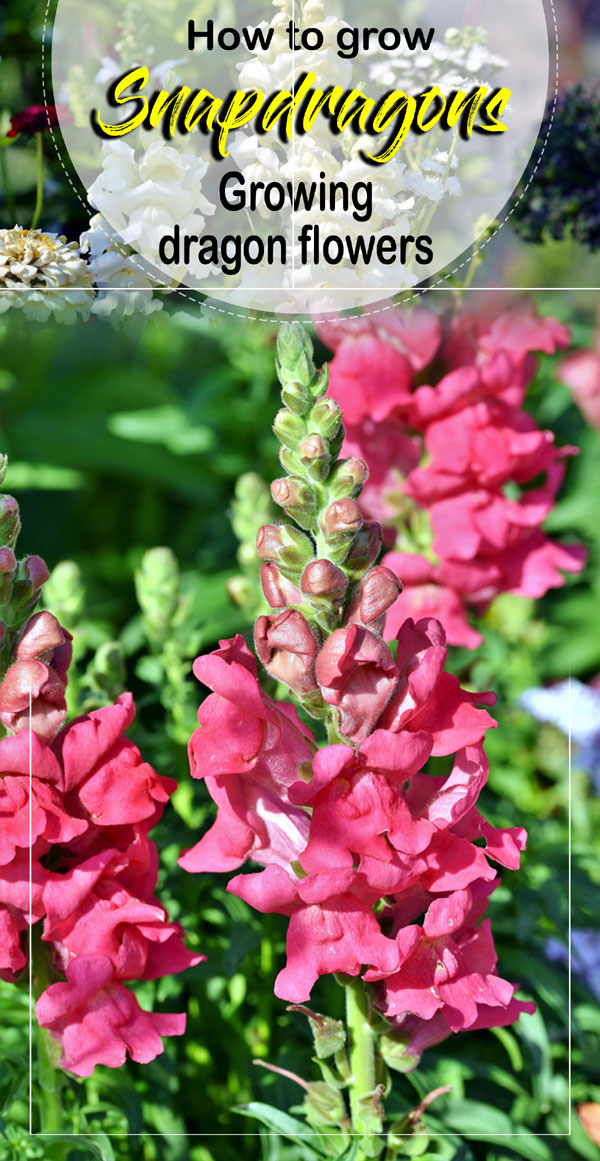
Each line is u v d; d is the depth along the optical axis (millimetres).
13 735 562
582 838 931
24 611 577
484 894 581
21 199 726
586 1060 718
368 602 551
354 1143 577
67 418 1329
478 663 817
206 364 1423
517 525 764
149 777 577
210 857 573
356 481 553
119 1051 565
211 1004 714
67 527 1382
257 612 760
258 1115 595
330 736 559
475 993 566
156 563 734
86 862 566
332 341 753
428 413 742
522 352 751
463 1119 649
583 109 759
